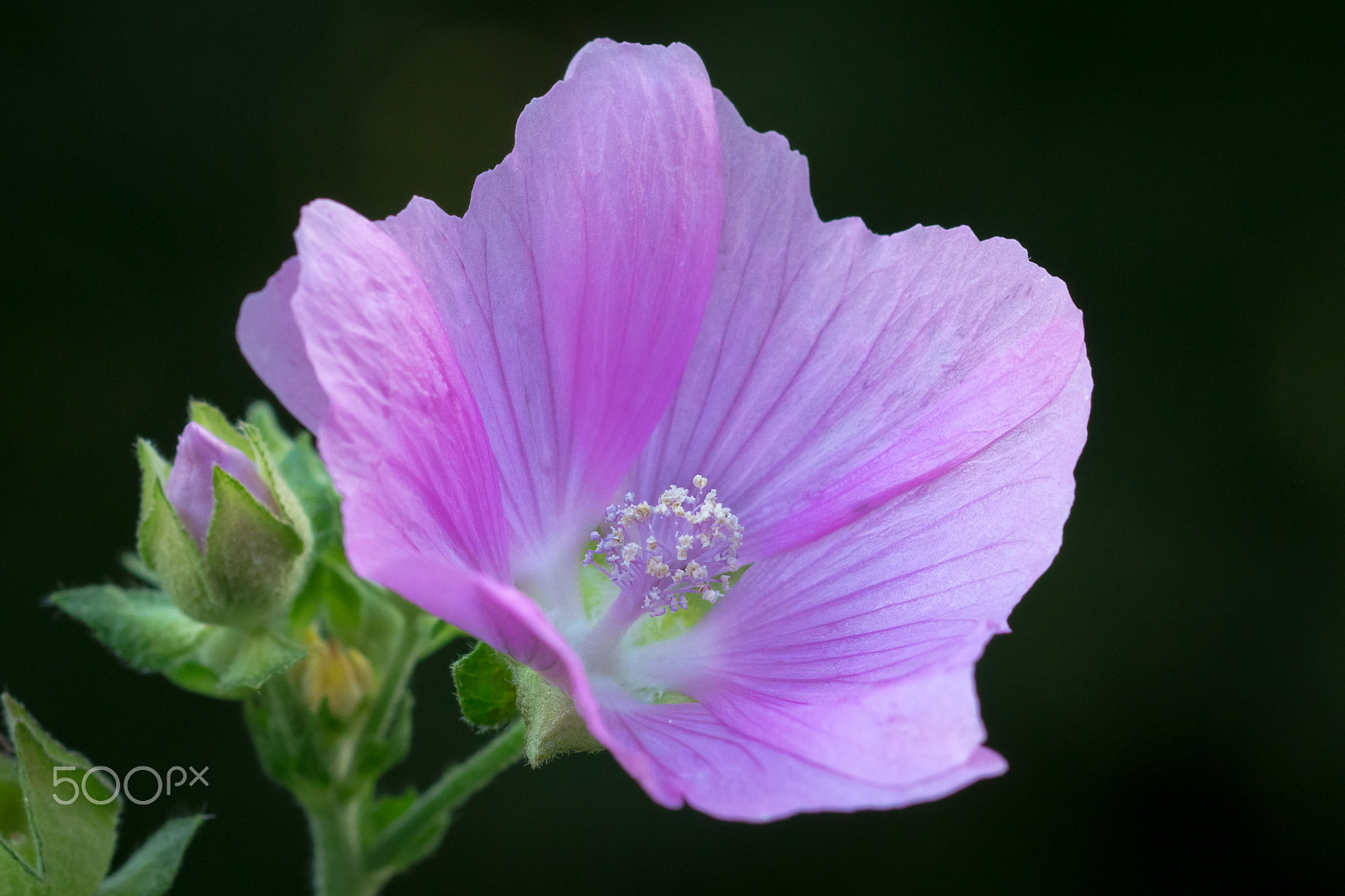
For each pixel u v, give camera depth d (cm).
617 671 30
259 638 30
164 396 52
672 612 30
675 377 30
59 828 30
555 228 29
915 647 29
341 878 31
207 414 30
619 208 29
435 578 27
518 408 29
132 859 30
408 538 27
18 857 30
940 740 27
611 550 30
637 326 30
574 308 29
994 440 29
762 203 30
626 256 29
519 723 31
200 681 31
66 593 31
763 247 30
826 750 27
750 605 30
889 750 27
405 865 31
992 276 29
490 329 29
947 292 30
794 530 30
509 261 29
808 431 30
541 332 29
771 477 30
